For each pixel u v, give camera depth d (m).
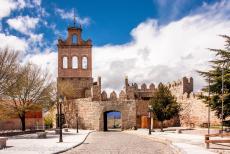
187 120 58.94
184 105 60.31
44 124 67.25
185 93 60.31
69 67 75.44
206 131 41.09
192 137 36.78
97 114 65.31
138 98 72.06
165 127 64.50
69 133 51.00
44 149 24.28
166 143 31.72
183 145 26.62
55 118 73.88
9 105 48.22
